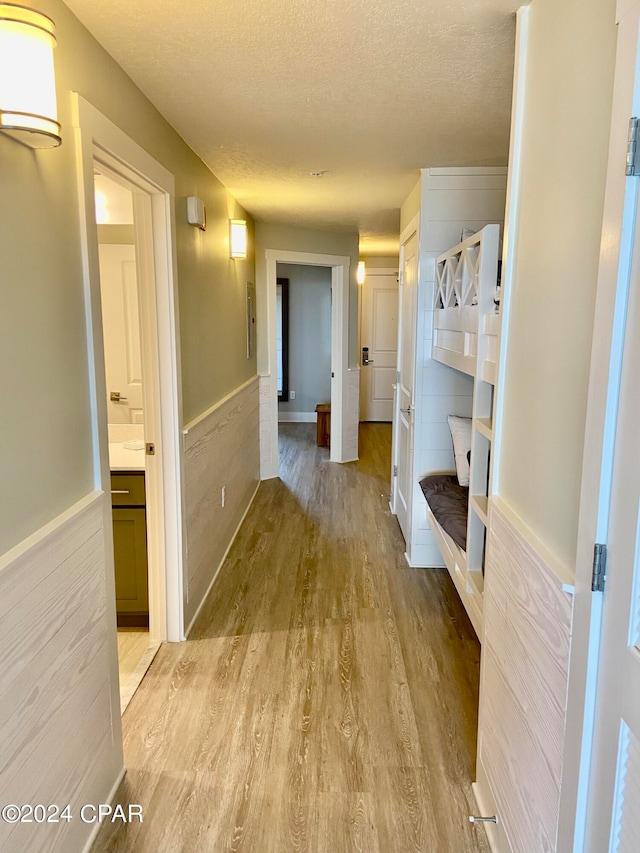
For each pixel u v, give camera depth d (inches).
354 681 95.7
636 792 35.9
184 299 105.3
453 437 131.4
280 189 144.8
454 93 82.1
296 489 205.6
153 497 101.7
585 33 45.2
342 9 59.2
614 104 38.5
